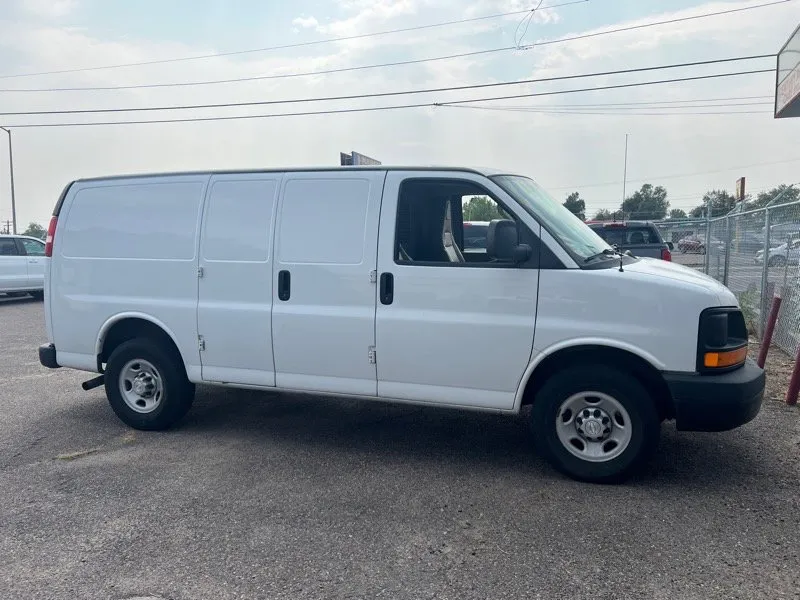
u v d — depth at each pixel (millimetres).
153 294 5871
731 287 13078
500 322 4805
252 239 5504
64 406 7027
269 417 6480
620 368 4723
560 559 3703
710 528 4035
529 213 4809
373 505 4445
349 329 5195
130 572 3656
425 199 5125
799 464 5031
